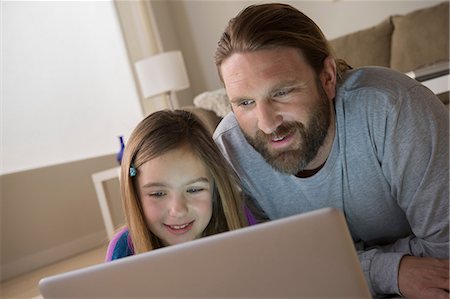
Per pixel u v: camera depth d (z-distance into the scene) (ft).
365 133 3.14
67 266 11.98
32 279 11.41
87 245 13.85
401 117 2.96
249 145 3.55
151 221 3.29
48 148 13.37
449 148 2.91
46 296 1.89
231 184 3.43
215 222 3.59
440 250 2.94
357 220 3.50
